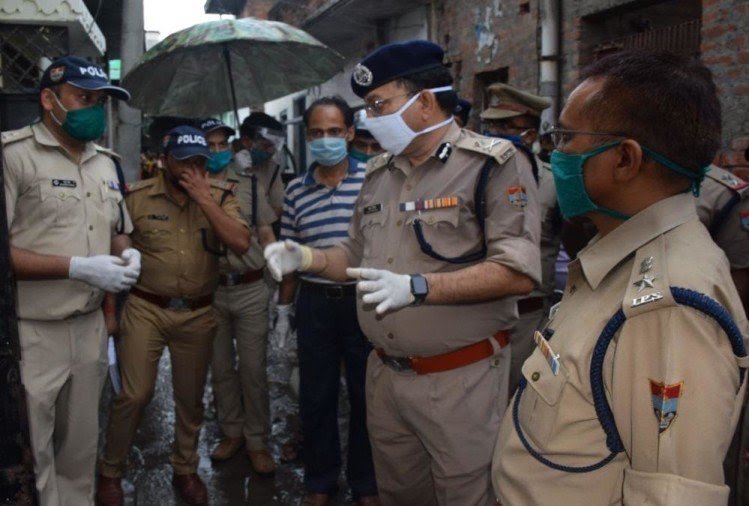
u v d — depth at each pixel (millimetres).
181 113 5094
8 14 5062
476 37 7633
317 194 3424
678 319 1091
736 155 4512
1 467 1473
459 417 2217
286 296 3756
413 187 2260
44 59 5859
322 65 4859
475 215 2170
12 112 4797
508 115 3498
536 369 1307
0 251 1438
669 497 1048
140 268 3123
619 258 1231
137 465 3924
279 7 13281
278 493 3586
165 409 4777
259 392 3818
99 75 2791
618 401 1151
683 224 1195
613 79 1223
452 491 2285
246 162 4430
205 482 3709
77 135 2783
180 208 3332
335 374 3330
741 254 2455
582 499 1235
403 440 2428
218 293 3838
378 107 2225
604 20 6098
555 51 6270
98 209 2934
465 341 2195
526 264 2008
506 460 1373
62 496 2990
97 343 2967
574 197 1301
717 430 1053
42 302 2738
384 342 2262
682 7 5398
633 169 1204
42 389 2730
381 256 2301
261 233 3943
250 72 4965
